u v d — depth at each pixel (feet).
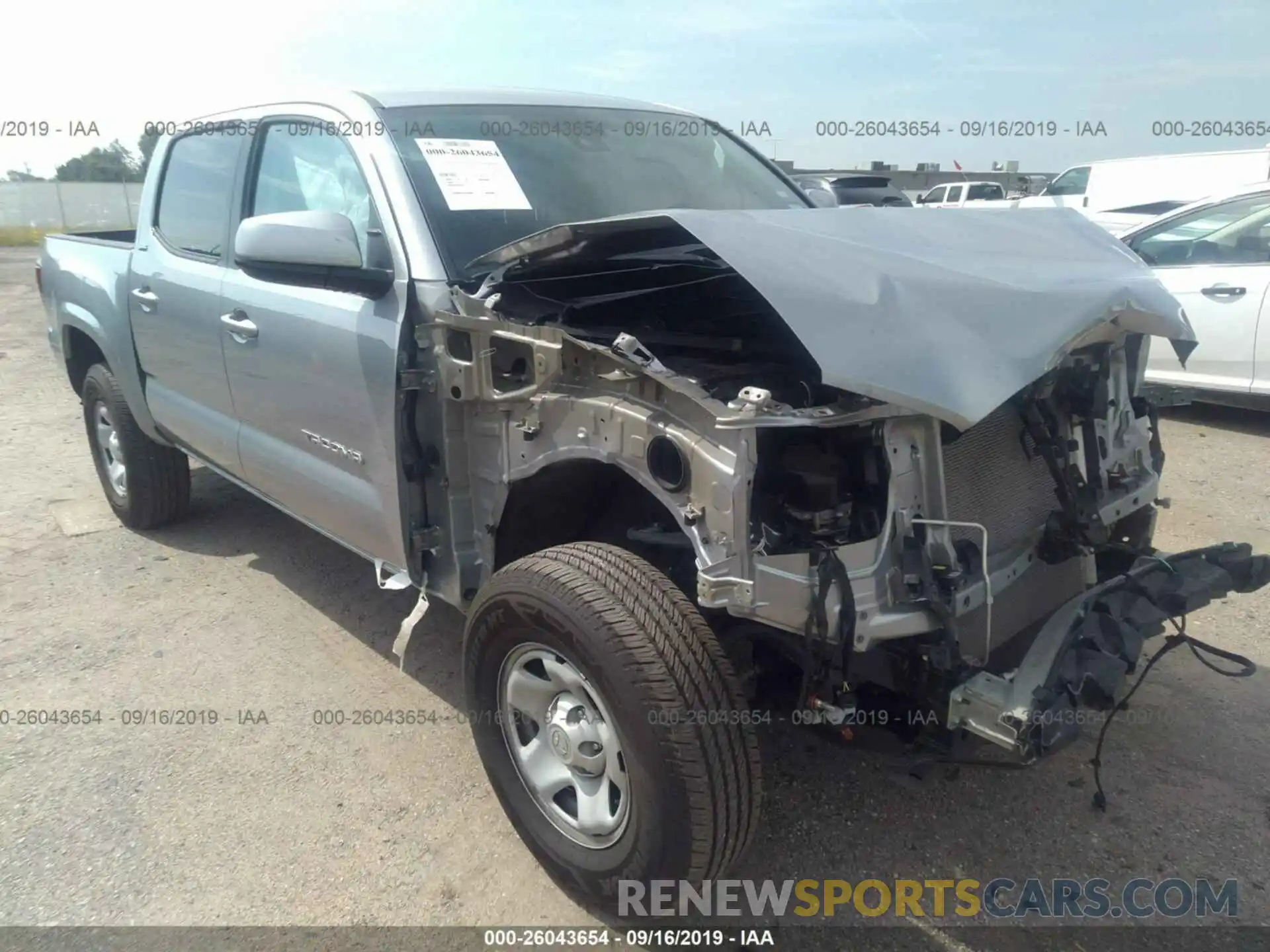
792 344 8.73
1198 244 22.08
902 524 7.09
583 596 7.12
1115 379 8.91
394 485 9.40
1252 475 18.28
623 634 6.89
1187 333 8.50
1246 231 21.29
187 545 16.15
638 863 7.22
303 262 8.85
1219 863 8.52
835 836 8.95
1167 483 17.88
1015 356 6.95
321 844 8.99
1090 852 8.68
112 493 16.97
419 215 9.37
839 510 6.91
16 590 14.47
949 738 7.40
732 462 6.52
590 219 10.31
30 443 22.95
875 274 7.23
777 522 6.90
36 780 9.96
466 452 9.03
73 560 15.58
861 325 6.73
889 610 6.91
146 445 15.78
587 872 7.77
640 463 7.20
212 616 13.52
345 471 10.35
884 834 8.96
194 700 11.39
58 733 10.78
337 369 9.84
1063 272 8.32
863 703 7.84
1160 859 8.59
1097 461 8.55
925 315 6.99
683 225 7.22
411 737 10.61
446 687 11.64
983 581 7.39
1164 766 9.77
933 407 6.53
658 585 7.21
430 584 9.63
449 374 8.68
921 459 7.16
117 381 15.52
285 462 11.43
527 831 8.37
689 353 9.07
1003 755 8.16
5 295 52.19
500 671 8.25
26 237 91.45
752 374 8.20
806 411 6.66
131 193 90.38
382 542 9.97
